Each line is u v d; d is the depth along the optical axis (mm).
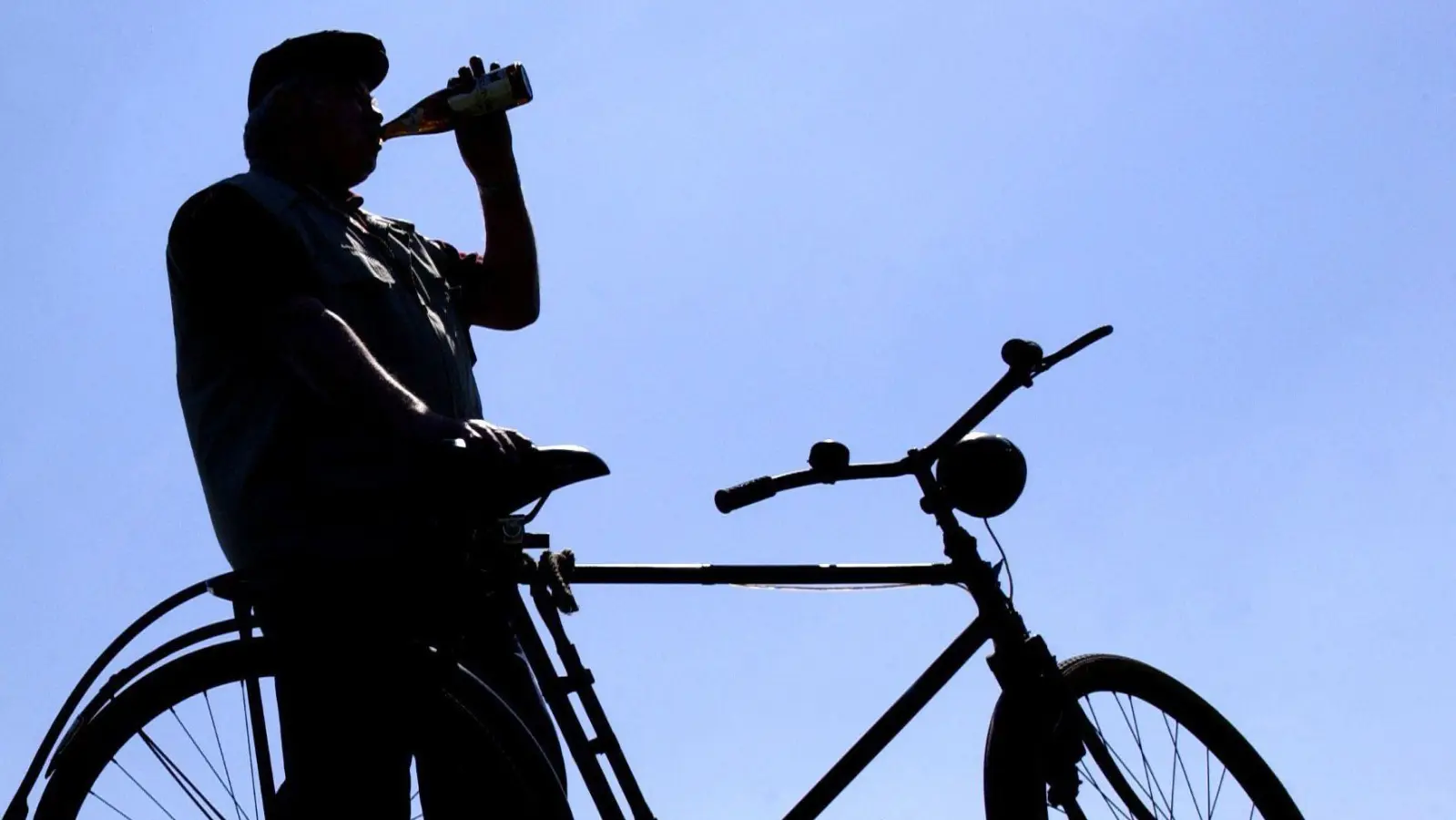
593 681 7410
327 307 7348
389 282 7562
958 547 8234
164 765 6680
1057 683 8117
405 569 7098
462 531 7152
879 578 8180
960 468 8195
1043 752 8023
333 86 7891
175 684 6723
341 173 7855
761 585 8000
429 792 6992
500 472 6957
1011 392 8352
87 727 6594
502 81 8562
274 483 7133
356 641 6898
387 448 7191
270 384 7234
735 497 8156
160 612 6824
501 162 8695
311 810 6781
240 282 7176
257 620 6992
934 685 8164
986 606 8195
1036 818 7934
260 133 7820
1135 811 8234
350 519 7098
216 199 7348
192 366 7328
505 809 6852
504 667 7371
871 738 8062
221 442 7246
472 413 7895
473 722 6914
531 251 8688
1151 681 8578
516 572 7406
